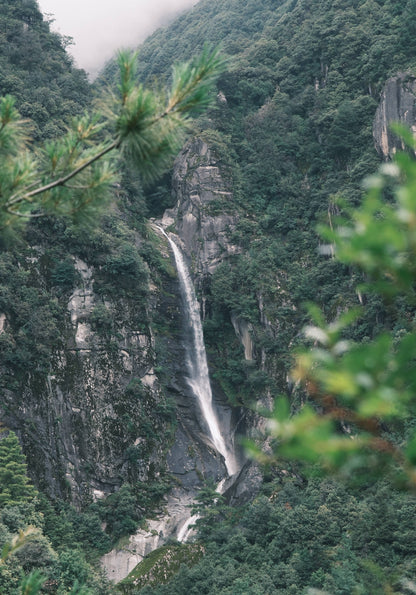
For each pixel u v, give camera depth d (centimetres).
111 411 7669
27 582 617
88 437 7394
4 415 6838
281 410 263
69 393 7481
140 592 5444
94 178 768
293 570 5009
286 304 8825
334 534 5219
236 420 8550
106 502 7062
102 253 8281
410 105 9069
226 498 7156
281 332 8638
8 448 5797
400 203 238
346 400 261
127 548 6588
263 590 4838
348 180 9456
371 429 263
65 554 5056
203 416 8500
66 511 6725
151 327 8650
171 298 9256
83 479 7162
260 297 8962
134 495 7262
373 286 253
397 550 4662
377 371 240
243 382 8819
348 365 243
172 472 7725
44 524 5747
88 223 800
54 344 7569
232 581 5194
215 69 695
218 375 8975
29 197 764
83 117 778
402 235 237
